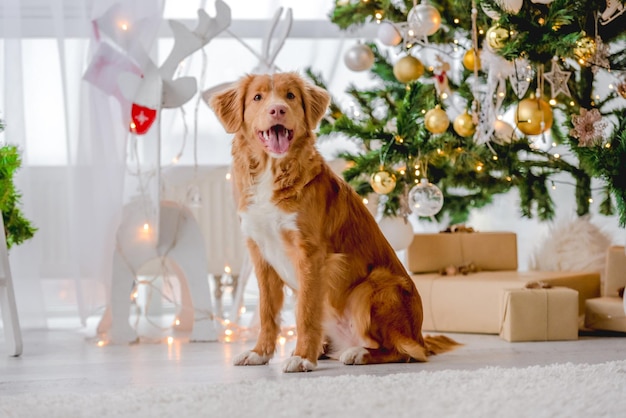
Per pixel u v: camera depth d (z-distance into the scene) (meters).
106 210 4.56
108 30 4.36
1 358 3.71
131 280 4.11
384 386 2.74
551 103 3.95
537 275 4.35
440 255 4.54
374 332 3.37
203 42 4.18
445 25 4.46
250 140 3.36
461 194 5.36
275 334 3.44
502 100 4.20
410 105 4.11
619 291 4.29
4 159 3.83
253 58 5.02
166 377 3.16
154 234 4.10
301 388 2.72
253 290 4.92
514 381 2.78
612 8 3.72
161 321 4.94
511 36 3.65
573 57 3.65
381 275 3.42
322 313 3.29
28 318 4.64
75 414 2.47
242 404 2.53
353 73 5.09
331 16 4.62
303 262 3.29
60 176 4.76
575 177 4.57
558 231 4.66
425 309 4.30
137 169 4.53
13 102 4.63
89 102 4.57
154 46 4.87
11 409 2.54
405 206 4.25
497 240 4.59
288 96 3.31
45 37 4.77
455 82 4.87
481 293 4.15
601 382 2.74
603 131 3.78
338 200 3.42
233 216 4.96
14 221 3.98
